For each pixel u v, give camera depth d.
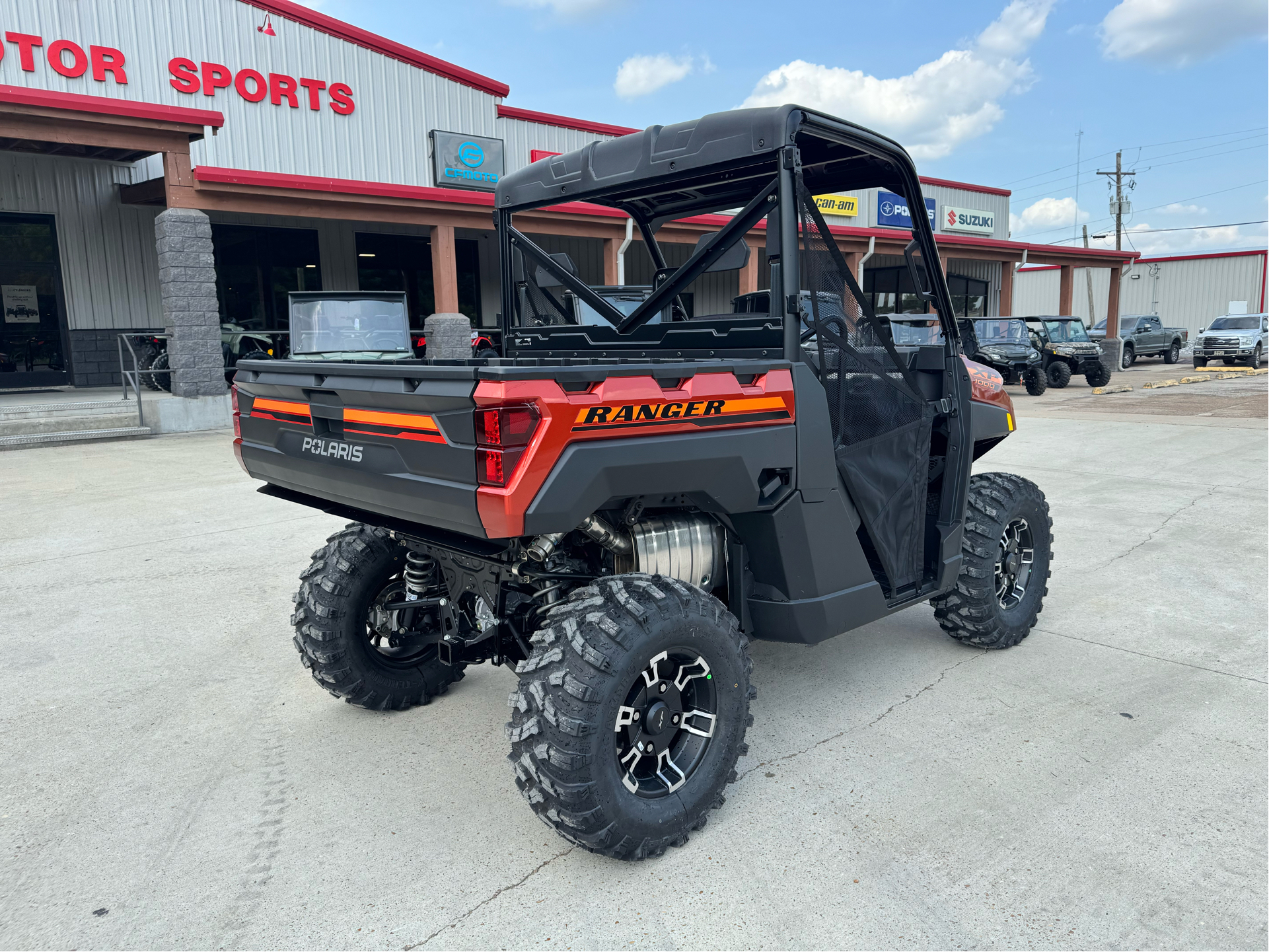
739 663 2.51
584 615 2.26
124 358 16.08
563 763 2.14
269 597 4.86
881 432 3.05
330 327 9.46
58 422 11.38
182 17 14.53
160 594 4.91
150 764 2.98
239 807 2.69
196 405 12.25
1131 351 27.64
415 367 2.25
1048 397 17.50
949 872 2.29
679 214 3.46
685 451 2.32
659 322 3.36
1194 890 2.20
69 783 2.85
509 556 2.46
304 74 16.03
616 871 2.34
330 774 2.90
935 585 3.43
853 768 2.88
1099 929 2.06
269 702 3.50
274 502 7.45
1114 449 10.12
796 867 2.33
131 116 11.29
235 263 17.08
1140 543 5.86
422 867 2.36
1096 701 3.39
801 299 2.67
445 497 2.17
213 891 2.27
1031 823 2.52
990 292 29.41
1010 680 3.61
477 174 17.53
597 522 2.54
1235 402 15.74
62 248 15.33
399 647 3.45
